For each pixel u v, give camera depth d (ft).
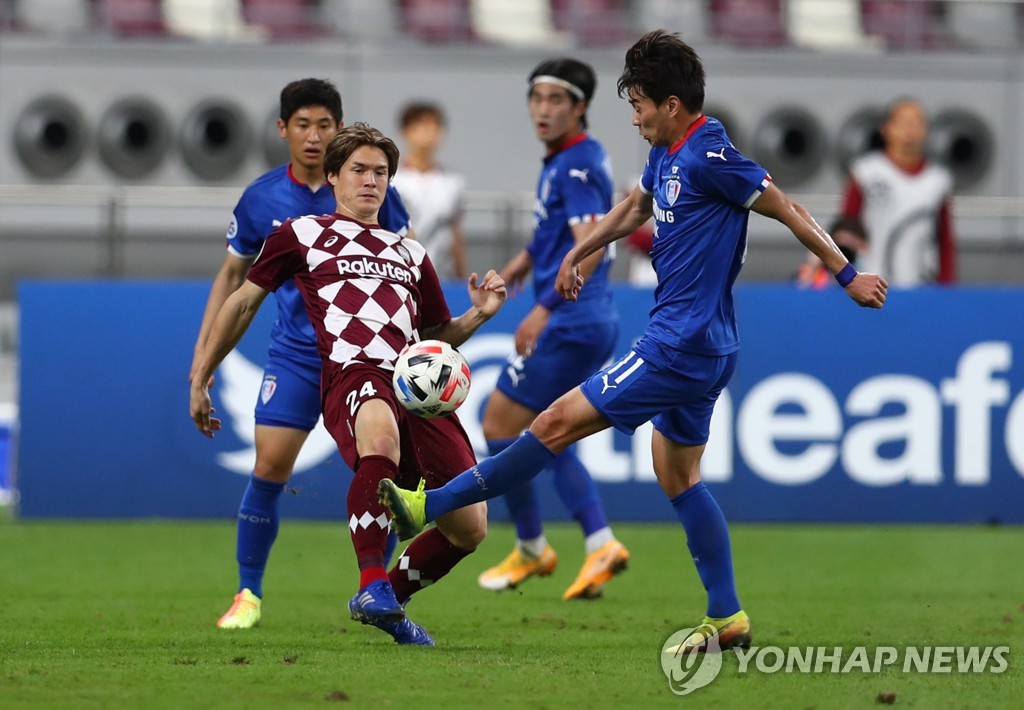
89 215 131.23
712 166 58.44
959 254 136.67
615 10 167.53
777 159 163.12
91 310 120.26
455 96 159.43
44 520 120.16
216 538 110.01
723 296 60.18
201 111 159.33
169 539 109.19
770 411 120.67
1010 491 121.39
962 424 121.19
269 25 165.37
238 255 72.43
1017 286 128.26
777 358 120.57
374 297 60.95
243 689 51.21
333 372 60.34
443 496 58.29
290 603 79.56
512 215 129.49
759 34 168.96
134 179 159.02
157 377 120.16
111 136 158.20
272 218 71.36
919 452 121.19
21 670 55.26
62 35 158.51
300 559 99.76
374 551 58.39
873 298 58.39
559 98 85.05
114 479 120.37
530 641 65.67
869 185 133.59
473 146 159.43
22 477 120.37
